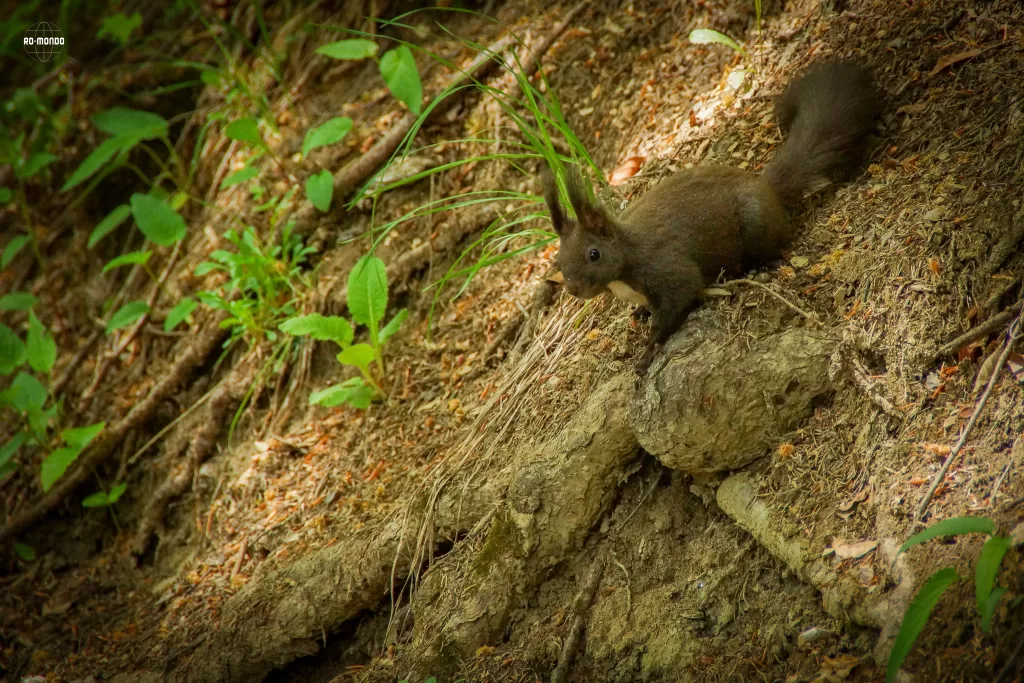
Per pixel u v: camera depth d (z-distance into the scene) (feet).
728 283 24.32
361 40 36.42
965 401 21.65
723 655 21.84
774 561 22.43
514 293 32.40
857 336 22.98
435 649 26.08
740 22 33.22
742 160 28.68
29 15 51.52
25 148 47.29
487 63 37.35
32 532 38.29
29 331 38.09
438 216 35.86
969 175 24.12
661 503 24.94
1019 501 19.27
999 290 22.13
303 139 40.52
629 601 24.13
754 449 23.12
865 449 22.08
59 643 34.40
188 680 30.09
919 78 26.94
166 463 37.37
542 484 25.62
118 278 43.39
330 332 32.45
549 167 28.66
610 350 27.14
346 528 30.48
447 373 32.76
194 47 47.37
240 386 36.83
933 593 17.35
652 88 34.06
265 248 38.09
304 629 29.37
